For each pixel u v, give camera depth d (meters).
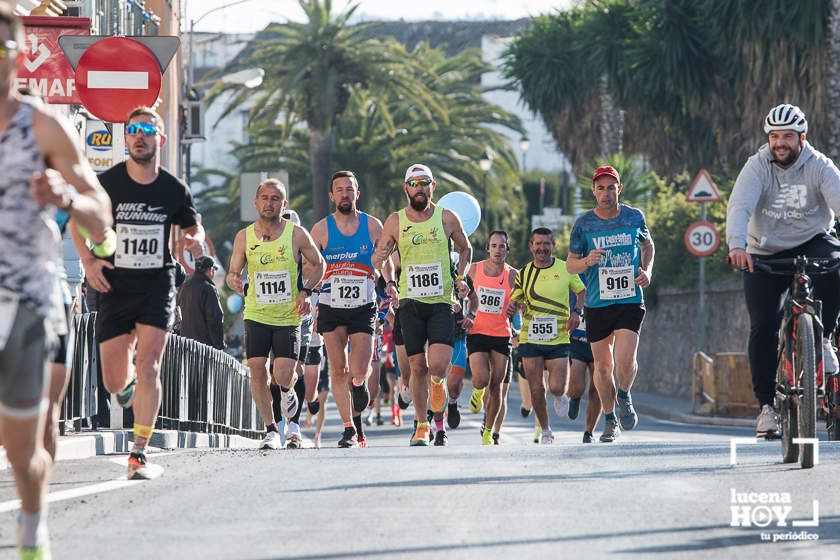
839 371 20.22
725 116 83.25
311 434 49.56
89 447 26.14
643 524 14.38
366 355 29.08
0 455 21.56
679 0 82.75
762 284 20.47
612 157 88.56
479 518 14.77
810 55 70.31
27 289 11.13
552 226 118.69
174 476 19.31
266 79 89.50
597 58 91.62
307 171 102.38
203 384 36.50
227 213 104.31
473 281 34.28
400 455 22.31
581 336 34.75
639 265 28.34
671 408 63.25
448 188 100.31
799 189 20.59
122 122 30.47
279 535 13.80
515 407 69.00
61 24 30.69
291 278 28.25
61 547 13.27
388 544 13.22
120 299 19.52
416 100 90.88
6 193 11.16
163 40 31.41
